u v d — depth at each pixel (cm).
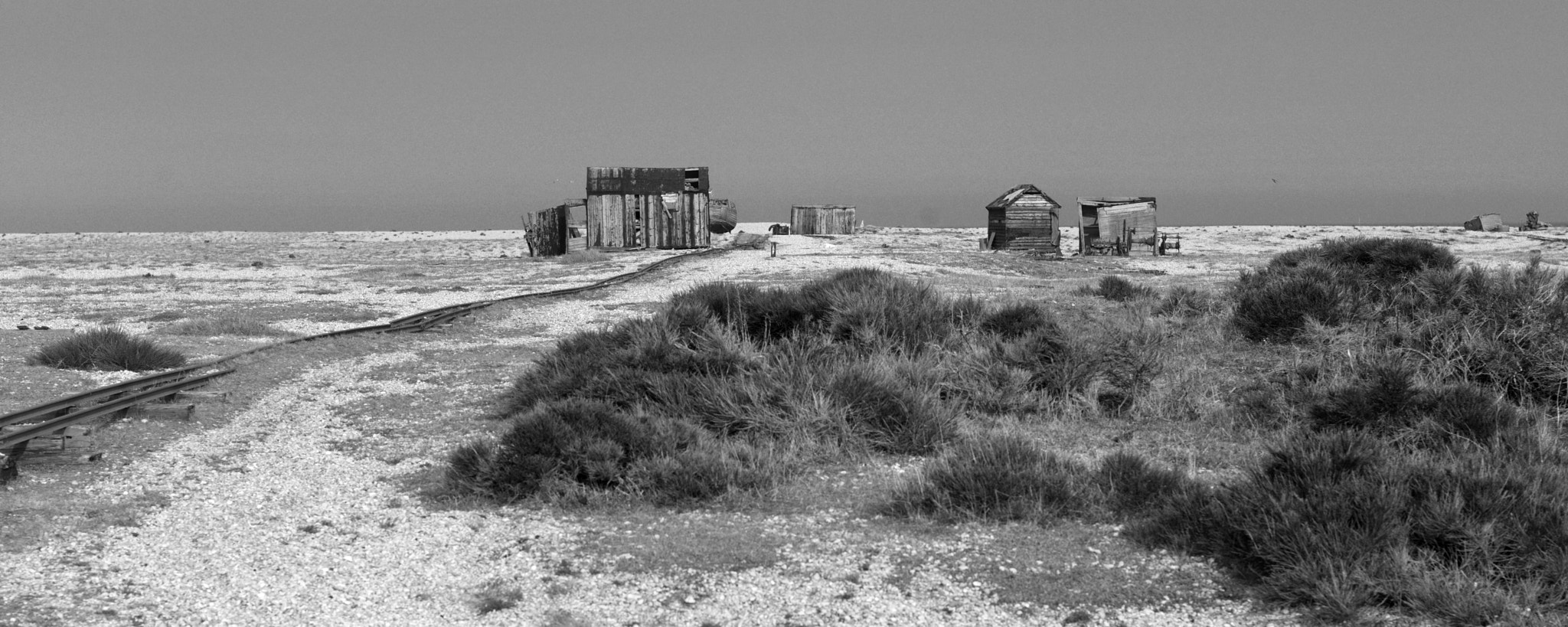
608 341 1372
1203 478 851
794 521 766
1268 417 1052
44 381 1239
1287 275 1641
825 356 1247
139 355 1381
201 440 1023
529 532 745
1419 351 1210
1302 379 1146
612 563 675
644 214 5469
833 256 4378
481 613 596
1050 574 647
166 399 1174
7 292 3044
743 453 920
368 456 978
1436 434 934
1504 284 1338
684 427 981
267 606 601
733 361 1234
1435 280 1425
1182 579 636
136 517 767
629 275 3403
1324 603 581
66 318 2205
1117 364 1215
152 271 4291
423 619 586
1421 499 691
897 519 768
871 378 1066
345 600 613
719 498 816
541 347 1748
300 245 8781
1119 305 1916
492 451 887
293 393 1298
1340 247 1816
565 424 904
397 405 1228
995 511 755
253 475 900
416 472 916
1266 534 635
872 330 1366
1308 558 607
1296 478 731
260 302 2623
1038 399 1169
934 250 5262
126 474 882
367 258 5759
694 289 1614
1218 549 663
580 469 855
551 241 5494
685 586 635
